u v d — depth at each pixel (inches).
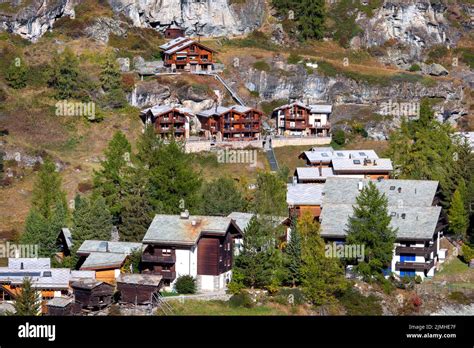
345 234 6294.3
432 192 6737.2
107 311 5472.4
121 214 6599.4
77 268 6087.6
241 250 6053.2
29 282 5428.2
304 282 5841.5
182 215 6003.9
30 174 7573.8
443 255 6628.9
